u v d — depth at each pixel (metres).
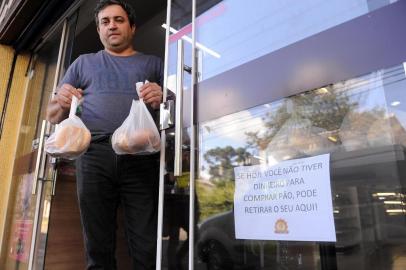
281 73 1.03
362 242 0.81
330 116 0.92
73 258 1.99
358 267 0.81
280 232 0.96
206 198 1.17
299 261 0.92
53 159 2.03
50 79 2.56
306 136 0.96
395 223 0.77
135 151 1.25
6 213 2.70
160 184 1.32
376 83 0.84
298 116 0.98
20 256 2.24
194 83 1.30
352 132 0.87
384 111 0.82
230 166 1.13
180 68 1.33
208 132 1.21
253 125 1.09
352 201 0.84
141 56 1.61
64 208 2.02
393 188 0.78
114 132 1.32
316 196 0.90
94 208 1.38
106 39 1.57
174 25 1.46
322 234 0.88
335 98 0.91
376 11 0.85
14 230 2.46
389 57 0.81
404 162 0.78
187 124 1.28
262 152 1.05
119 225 2.06
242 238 1.05
